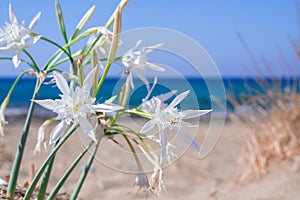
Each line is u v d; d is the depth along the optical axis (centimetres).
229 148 273
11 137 301
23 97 830
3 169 155
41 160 236
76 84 71
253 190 183
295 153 223
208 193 181
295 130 230
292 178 193
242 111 242
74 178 203
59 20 75
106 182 192
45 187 79
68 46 75
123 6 69
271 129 230
